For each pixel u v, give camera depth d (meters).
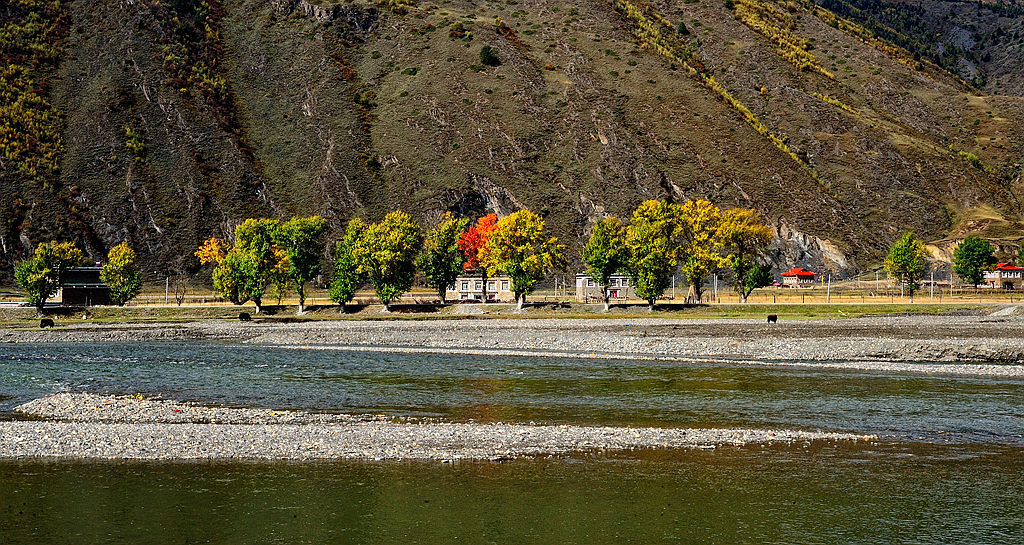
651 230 119.69
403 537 24.56
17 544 23.80
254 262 119.62
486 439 35.28
